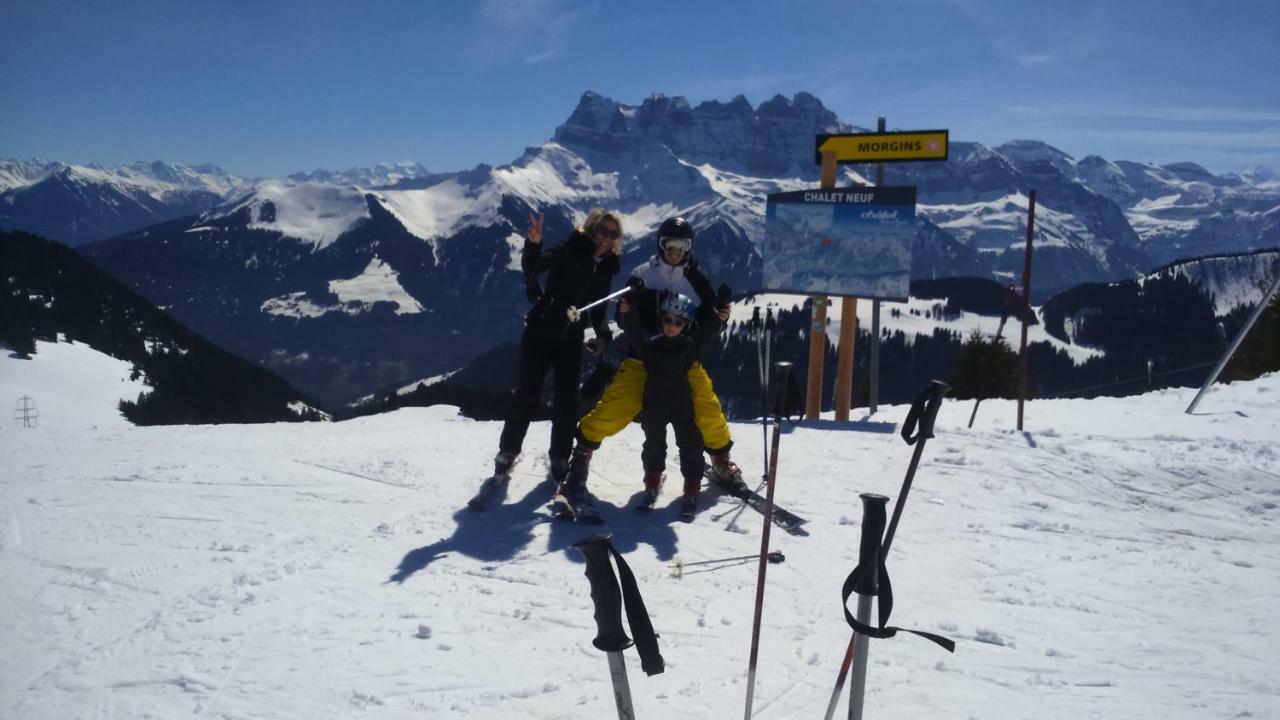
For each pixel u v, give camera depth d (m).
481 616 4.29
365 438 8.43
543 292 6.04
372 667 3.76
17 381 107.12
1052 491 6.33
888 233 9.77
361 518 5.82
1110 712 3.36
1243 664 3.81
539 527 5.62
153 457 7.55
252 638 4.05
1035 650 3.97
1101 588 4.73
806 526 5.68
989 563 5.11
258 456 7.51
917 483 6.56
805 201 10.09
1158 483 6.40
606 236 5.96
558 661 3.81
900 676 3.69
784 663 3.80
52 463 7.38
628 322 5.80
